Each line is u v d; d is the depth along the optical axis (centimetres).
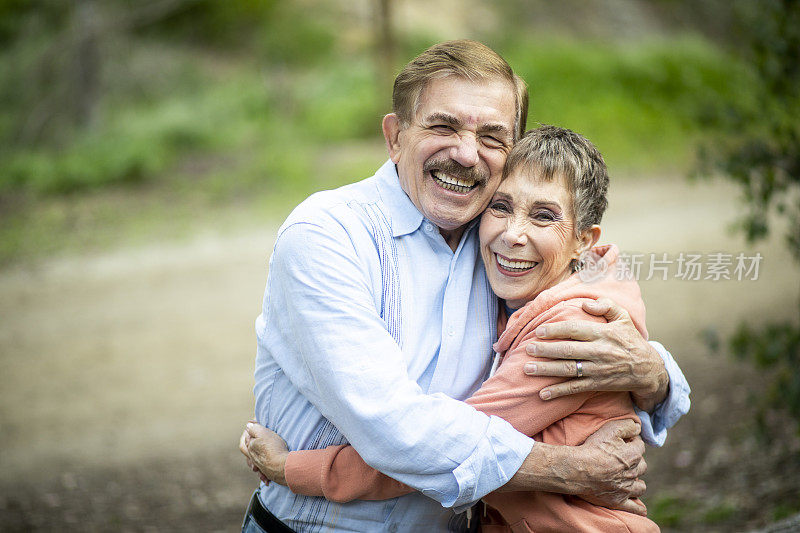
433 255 192
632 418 186
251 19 2166
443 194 186
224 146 1533
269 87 1752
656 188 1312
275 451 188
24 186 1387
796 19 381
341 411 170
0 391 683
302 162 1388
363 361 169
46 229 1180
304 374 181
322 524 185
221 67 2039
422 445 165
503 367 181
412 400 167
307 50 2053
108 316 859
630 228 1077
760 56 394
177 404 647
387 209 192
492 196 193
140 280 971
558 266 189
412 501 185
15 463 557
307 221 180
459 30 2119
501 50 1922
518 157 187
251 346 766
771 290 800
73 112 1656
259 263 1011
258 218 1188
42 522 465
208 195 1301
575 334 175
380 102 1605
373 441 167
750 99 425
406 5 2122
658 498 436
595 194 188
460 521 196
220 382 688
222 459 553
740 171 396
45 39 1783
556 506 179
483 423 170
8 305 903
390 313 184
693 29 2164
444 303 189
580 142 188
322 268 176
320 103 1695
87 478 529
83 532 454
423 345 186
